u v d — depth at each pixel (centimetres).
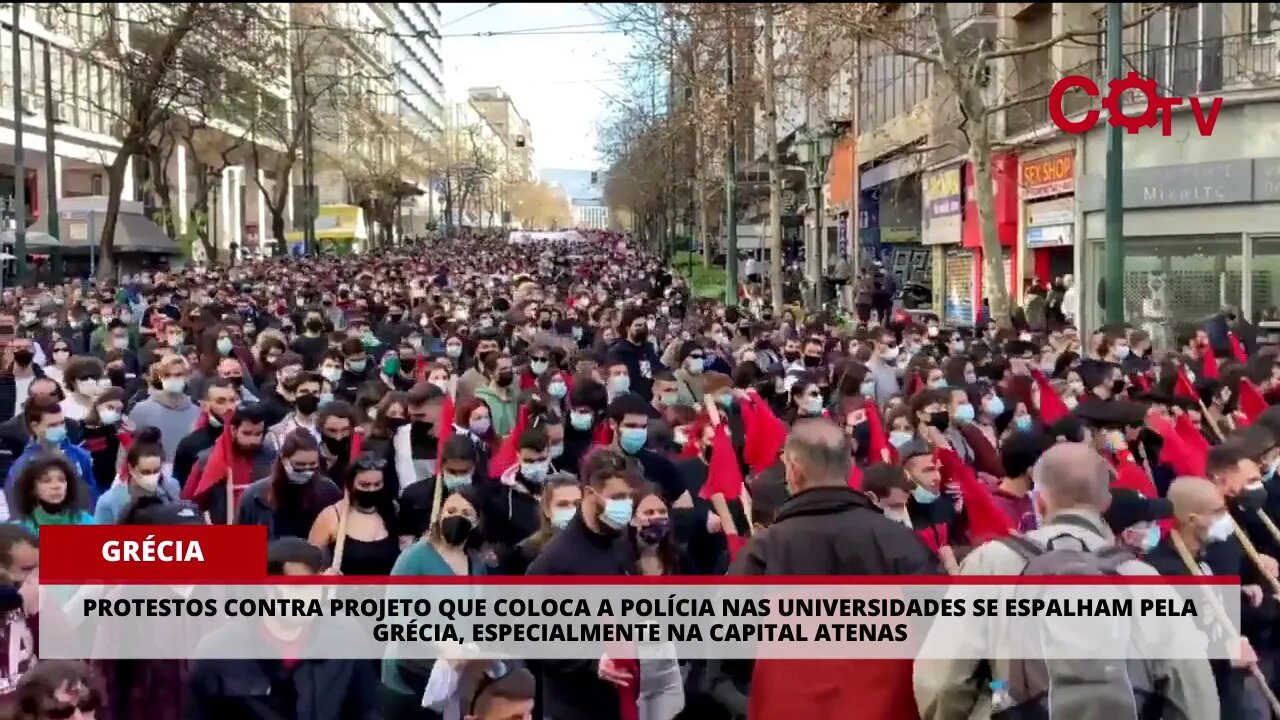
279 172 6694
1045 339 1557
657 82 5297
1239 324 1559
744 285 3634
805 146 2703
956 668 436
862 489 622
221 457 764
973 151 1816
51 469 630
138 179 5534
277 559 516
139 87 3297
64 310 1866
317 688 519
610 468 540
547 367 1188
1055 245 2716
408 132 8788
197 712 505
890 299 2775
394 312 1881
